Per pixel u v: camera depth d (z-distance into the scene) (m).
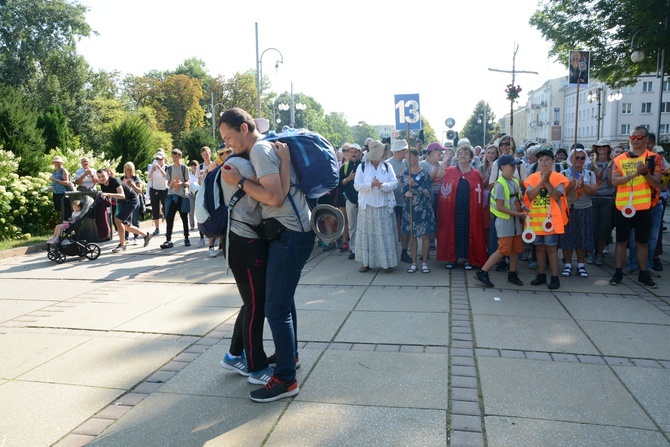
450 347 4.57
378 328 5.08
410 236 8.13
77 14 42.81
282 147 3.46
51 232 12.34
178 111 64.56
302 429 3.27
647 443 3.07
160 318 5.59
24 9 40.62
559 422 3.30
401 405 3.54
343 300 6.09
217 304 6.09
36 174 14.17
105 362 4.40
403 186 7.88
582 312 5.51
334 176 3.65
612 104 62.91
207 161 10.26
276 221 3.54
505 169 6.44
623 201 6.41
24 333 5.19
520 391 3.72
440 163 8.90
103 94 48.56
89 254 9.50
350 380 3.94
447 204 7.51
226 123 3.51
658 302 5.83
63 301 6.38
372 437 3.16
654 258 7.32
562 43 23.17
